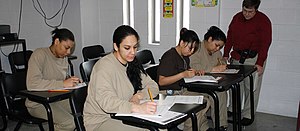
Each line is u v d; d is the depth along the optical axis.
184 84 2.47
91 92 2.00
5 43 3.89
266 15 3.63
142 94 2.04
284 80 3.76
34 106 2.52
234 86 2.71
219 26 3.91
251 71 2.93
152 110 1.74
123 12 4.64
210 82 2.47
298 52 3.62
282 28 3.64
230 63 3.55
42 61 2.56
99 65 1.98
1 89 2.58
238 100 2.79
